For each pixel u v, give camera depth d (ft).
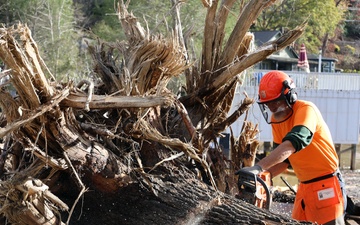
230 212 13.65
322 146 14.47
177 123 16.79
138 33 16.62
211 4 17.21
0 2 62.95
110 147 14.60
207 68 17.56
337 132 75.92
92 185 13.87
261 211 13.66
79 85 14.10
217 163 17.56
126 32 16.93
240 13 17.88
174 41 15.34
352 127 76.07
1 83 12.37
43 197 12.25
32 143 13.06
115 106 12.98
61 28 64.03
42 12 63.21
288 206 19.93
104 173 13.71
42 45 58.13
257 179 13.53
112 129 14.96
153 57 15.38
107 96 13.15
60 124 13.05
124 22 17.01
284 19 124.57
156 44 15.38
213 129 17.63
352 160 76.28
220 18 17.38
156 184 14.30
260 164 12.66
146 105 13.03
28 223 12.18
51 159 12.82
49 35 60.95
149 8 49.08
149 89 15.65
